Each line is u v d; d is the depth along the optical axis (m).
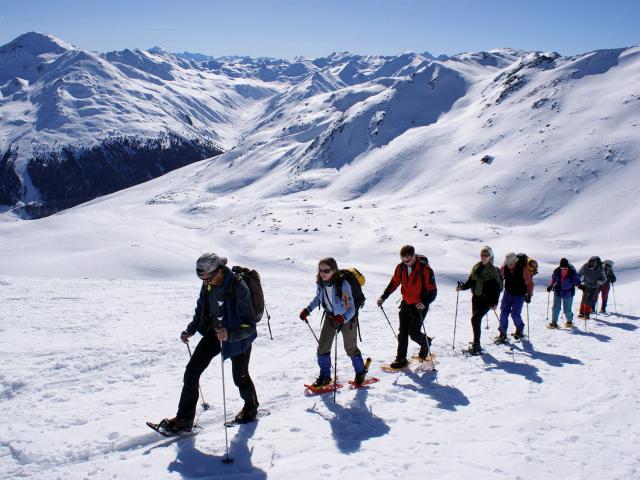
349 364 9.17
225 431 5.59
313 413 6.62
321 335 7.64
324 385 7.66
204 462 5.20
